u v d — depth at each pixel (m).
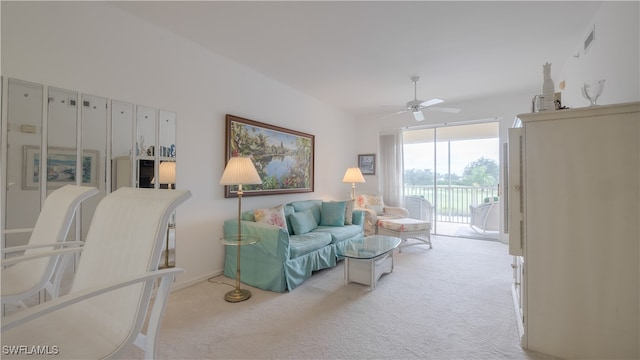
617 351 1.57
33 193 1.97
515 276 2.44
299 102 4.54
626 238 1.55
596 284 1.62
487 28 2.63
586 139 1.63
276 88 4.06
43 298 2.04
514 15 2.42
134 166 2.48
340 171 5.71
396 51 3.11
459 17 2.46
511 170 1.90
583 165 1.64
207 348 1.83
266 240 2.80
